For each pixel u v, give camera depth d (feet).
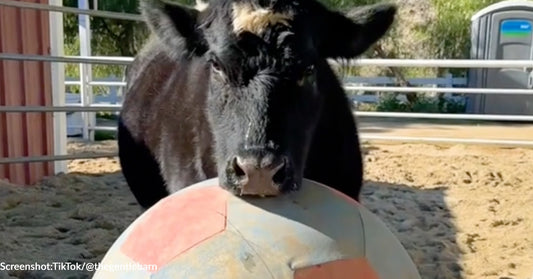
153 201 15.84
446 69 70.49
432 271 15.06
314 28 10.55
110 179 26.00
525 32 54.80
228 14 10.06
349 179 12.64
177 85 14.43
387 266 7.49
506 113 53.88
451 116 36.09
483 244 17.65
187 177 12.97
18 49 24.88
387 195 23.41
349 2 65.00
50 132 26.86
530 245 17.53
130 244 7.48
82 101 40.40
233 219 7.27
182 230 7.28
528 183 25.07
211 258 6.91
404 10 73.00
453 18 71.61
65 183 24.90
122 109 17.28
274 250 6.96
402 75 66.85
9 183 23.85
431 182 25.68
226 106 9.97
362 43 11.80
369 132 44.19
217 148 10.43
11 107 22.41
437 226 19.30
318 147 11.69
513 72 54.08
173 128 13.80
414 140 35.47
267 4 9.94
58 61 23.88
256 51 9.59
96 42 68.44
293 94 9.64
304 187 8.13
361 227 7.56
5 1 21.30
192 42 11.68
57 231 17.76
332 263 7.07
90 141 40.70
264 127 9.18
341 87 12.75
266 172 8.51
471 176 26.53
